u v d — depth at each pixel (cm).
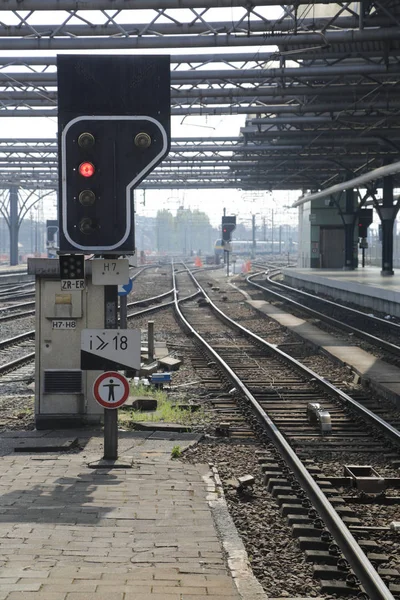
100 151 984
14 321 3203
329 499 898
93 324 1253
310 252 5984
